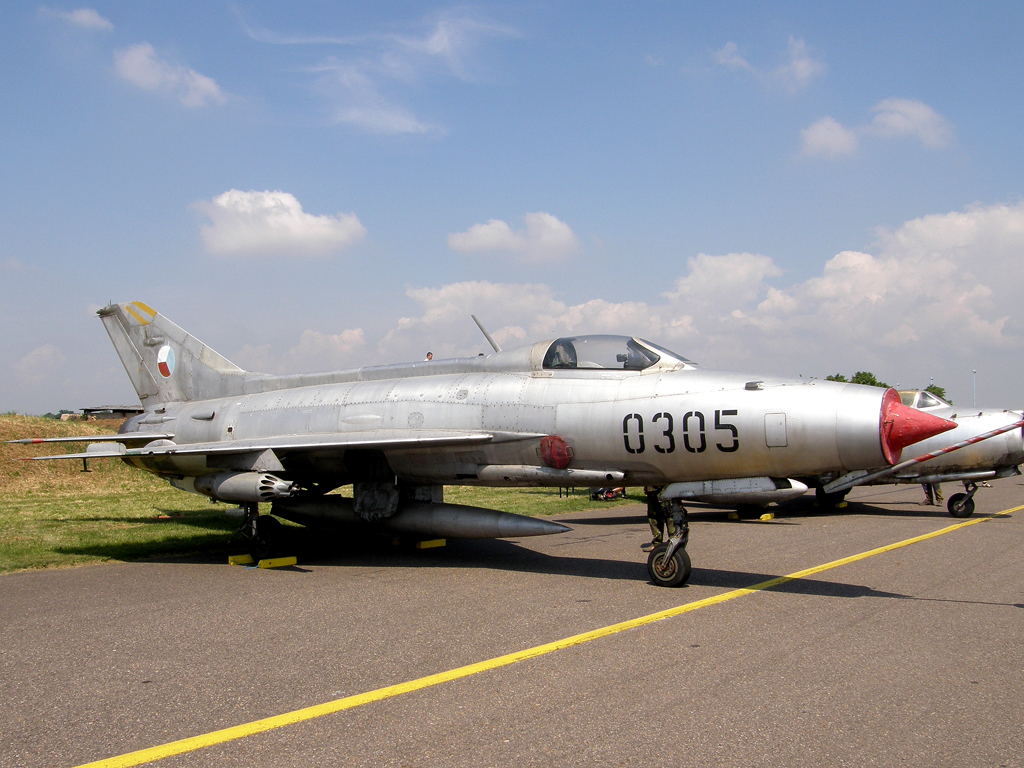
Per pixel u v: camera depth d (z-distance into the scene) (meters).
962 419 14.89
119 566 9.91
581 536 12.60
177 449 10.60
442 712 4.37
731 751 3.79
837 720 4.19
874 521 14.45
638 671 5.08
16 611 7.19
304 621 6.67
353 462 11.14
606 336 9.54
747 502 14.75
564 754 3.78
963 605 6.98
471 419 9.82
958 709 4.35
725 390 8.04
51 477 25.09
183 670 5.29
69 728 4.23
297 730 4.14
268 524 10.26
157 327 14.85
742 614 6.68
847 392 7.48
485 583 8.32
